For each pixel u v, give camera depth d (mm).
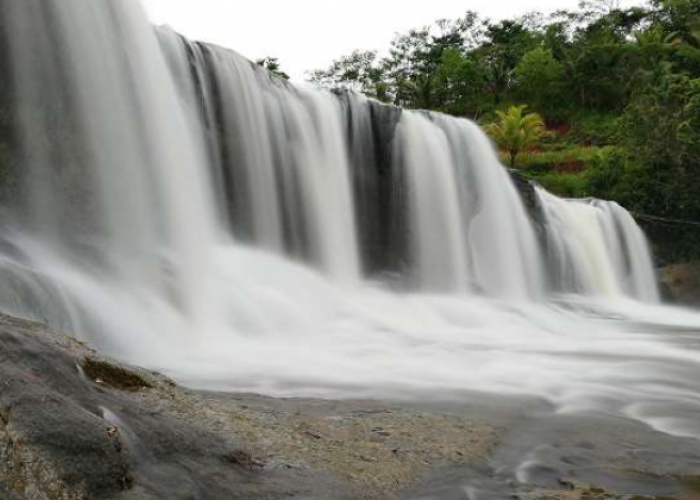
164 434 4344
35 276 9266
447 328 16438
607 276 30312
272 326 13367
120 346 9812
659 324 20766
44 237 12133
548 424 6816
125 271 12383
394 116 22922
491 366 10406
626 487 4996
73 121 12773
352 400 7383
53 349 4543
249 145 17922
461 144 24703
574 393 8516
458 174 24328
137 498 3580
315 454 4957
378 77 86312
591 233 30125
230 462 4426
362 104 22094
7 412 3570
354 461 4969
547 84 65875
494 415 7023
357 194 21609
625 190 38250
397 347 12469
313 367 9555
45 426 3553
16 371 3939
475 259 24172
